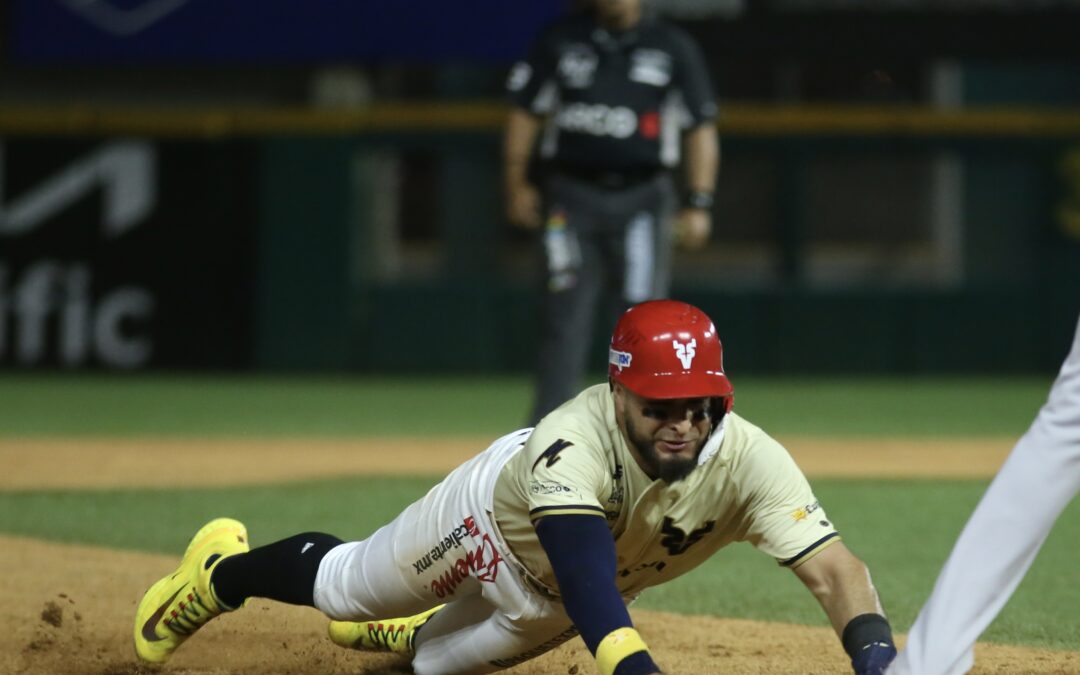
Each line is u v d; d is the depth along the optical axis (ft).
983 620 30.96
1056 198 175.83
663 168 79.30
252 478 89.81
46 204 177.99
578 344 79.92
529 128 80.23
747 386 170.91
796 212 176.14
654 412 33.09
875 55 176.86
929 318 177.88
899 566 62.80
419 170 193.26
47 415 134.51
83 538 68.64
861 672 32.24
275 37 175.42
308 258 176.04
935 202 191.21
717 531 35.96
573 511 33.17
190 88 186.19
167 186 177.06
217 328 177.88
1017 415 136.26
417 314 177.78
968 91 192.13
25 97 186.70
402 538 38.34
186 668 45.57
